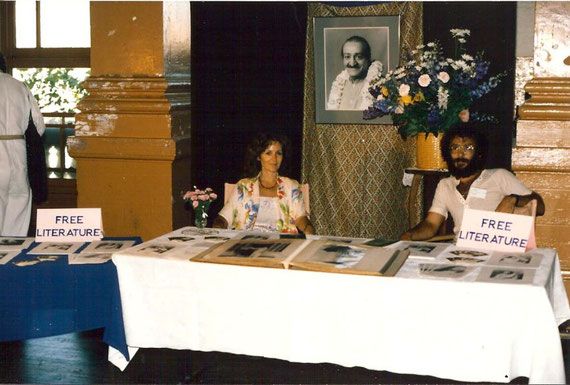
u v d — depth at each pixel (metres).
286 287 3.23
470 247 3.65
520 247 3.54
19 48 6.94
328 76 6.08
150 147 5.79
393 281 3.10
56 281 3.60
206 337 3.40
